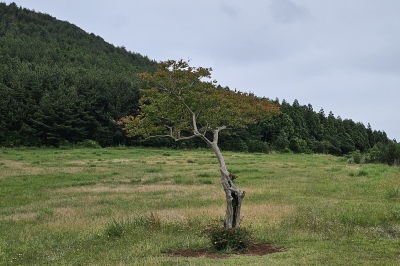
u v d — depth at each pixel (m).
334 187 18.08
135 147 49.78
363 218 10.46
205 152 46.94
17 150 41.09
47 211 13.04
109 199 15.55
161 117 9.59
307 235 9.05
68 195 16.88
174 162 33.06
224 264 6.82
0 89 46.66
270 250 8.05
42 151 40.50
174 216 11.49
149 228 9.97
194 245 8.35
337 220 10.39
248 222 10.50
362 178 21.83
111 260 7.49
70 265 7.33
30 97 48.25
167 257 7.50
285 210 12.20
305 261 6.97
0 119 44.78
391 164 36.78
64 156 35.38
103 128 48.91
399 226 9.88
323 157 48.62
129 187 19.22
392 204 13.16
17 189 18.34
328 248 7.92
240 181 21.05
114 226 9.80
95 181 21.02
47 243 9.11
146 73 9.28
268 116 10.15
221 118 9.38
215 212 12.02
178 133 9.48
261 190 17.50
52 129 46.19
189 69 8.99
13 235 9.98
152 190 18.11
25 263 7.70
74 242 9.11
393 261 6.96
